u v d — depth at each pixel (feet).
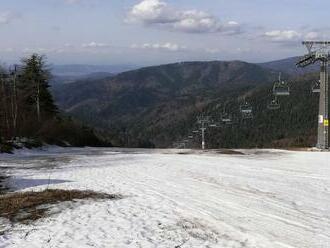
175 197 45.34
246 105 237.25
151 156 106.11
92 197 45.24
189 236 30.53
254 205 40.81
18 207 40.29
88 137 241.55
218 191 48.98
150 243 28.99
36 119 182.39
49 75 197.67
